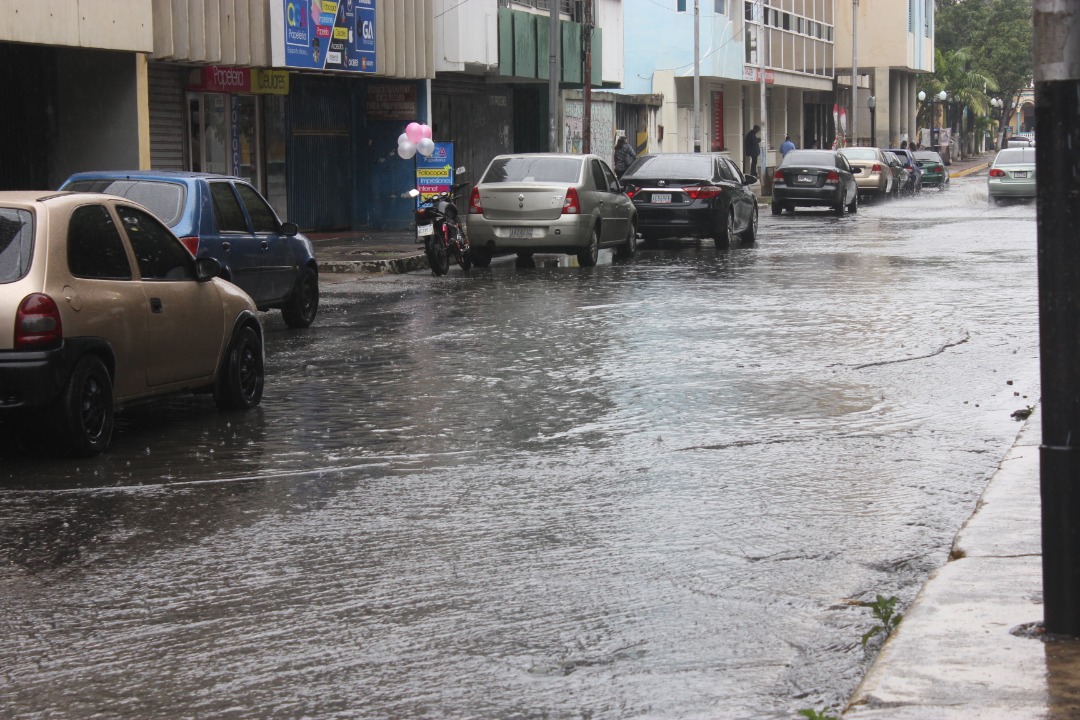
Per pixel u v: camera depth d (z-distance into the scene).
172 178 14.12
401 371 12.88
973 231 33.19
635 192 28.08
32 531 7.32
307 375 12.77
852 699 4.56
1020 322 15.83
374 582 6.39
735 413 10.56
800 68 70.31
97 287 9.30
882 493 8.03
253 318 11.22
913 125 93.12
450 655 5.39
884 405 10.84
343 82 32.38
